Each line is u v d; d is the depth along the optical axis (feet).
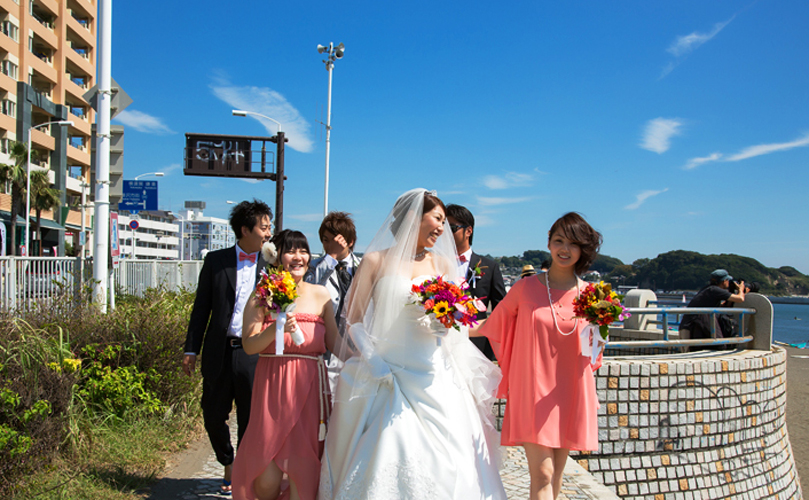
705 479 19.71
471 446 9.68
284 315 9.60
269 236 12.23
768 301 23.44
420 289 9.78
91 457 13.10
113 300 25.89
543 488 10.19
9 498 10.68
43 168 142.51
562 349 10.40
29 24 138.41
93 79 168.86
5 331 14.06
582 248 10.72
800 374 52.80
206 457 14.48
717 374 20.34
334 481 9.53
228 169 41.16
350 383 9.79
